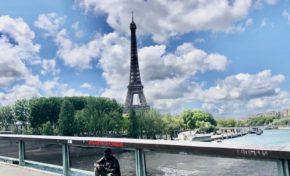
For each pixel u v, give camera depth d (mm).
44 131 113375
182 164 5344
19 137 9656
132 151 6359
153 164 5926
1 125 132750
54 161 8375
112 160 6422
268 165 4414
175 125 167000
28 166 9367
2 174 8703
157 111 144625
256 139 190625
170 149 5480
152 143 5781
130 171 6371
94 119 117625
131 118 131375
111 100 140625
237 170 4629
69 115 113688
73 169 7637
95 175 6426
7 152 10516
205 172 4980
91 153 7168
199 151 5074
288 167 4242
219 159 4898
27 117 129125
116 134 128000
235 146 4664
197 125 196125
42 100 122688
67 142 7605
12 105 133375
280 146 4352
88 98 131625
